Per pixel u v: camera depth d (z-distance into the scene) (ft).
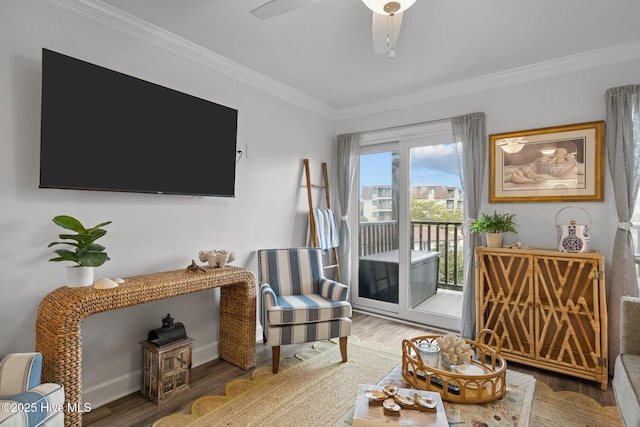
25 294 6.16
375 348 9.84
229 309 9.04
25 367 4.69
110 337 7.29
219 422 6.38
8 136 5.95
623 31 7.79
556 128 9.32
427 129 11.75
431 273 12.01
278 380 7.97
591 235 8.91
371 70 10.03
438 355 5.94
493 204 10.41
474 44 8.40
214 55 9.07
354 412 4.54
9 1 5.96
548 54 8.95
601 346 7.76
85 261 5.85
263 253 10.17
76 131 6.47
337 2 6.76
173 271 8.02
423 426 4.15
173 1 6.75
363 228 13.71
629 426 4.97
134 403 7.11
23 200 6.12
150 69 7.95
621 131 8.30
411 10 6.95
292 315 8.25
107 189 6.94
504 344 9.16
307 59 9.34
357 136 13.29
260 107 10.73
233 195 9.50
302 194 12.35
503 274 9.19
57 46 6.51
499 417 4.61
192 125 8.46
